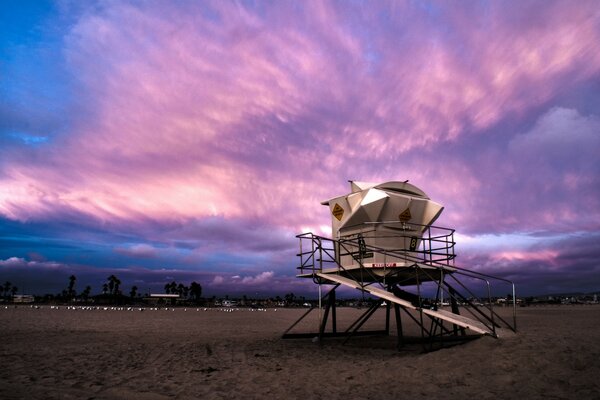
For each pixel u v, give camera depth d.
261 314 74.94
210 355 15.45
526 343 10.77
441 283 14.05
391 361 11.84
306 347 17.08
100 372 12.10
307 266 16.09
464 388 8.41
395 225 14.25
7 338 22.33
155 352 16.38
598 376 8.04
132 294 184.62
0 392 9.41
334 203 15.74
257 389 9.66
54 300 175.00
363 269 14.27
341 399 8.46
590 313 66.56
